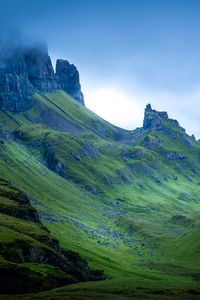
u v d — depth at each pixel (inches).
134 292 7081.7
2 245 7052.2
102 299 6230.3
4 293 6225.4
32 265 7047.2
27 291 6402.6
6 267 6456.7
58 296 6107.3
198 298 7160.4
